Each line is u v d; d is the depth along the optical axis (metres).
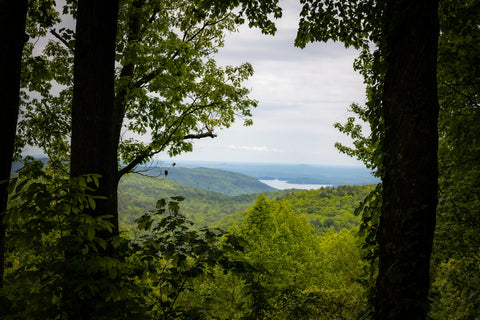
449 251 6.66
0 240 3.07
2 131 3.15
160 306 3.14
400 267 3.32
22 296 2.06
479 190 6.37
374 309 3.95
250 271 3.14
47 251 2.27
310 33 6.23
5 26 3.12
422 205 3.27
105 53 3.50
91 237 2.16
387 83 3.54
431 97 3.29
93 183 3.40
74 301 2.20
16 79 3.25
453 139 6.55
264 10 6.27
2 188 3.12
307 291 6.11
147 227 3.28
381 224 3.62
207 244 3.15
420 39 3.27
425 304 3.20
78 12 3.51
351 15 5.79
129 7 7.02
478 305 6.06
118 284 2.34
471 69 5.62
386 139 3.56
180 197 3.42
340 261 31.02
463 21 5.59
